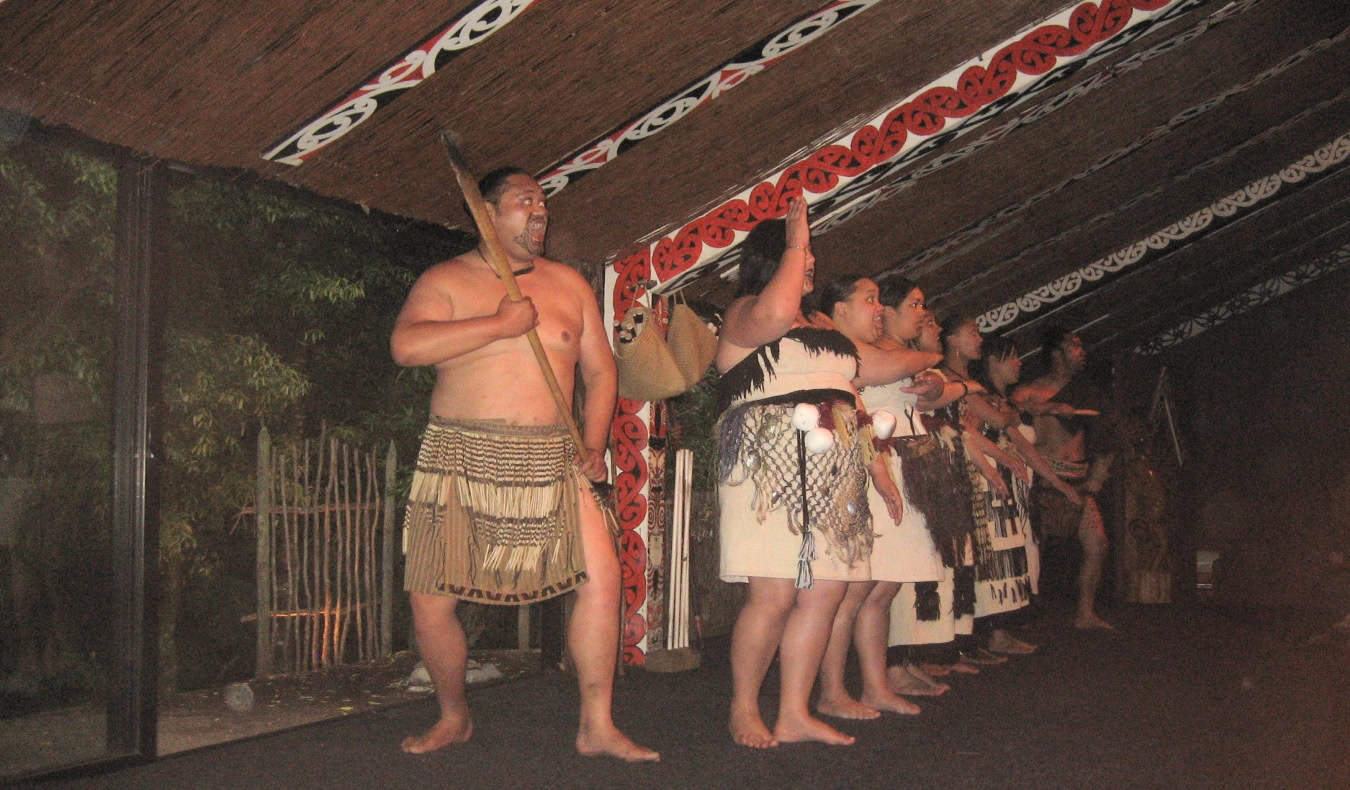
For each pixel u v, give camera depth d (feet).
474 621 19.33
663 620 15.90
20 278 14.80
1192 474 26.61
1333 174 24.43
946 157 16.05
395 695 14.17
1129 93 17.46
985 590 15.43
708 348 14.70
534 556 10.14
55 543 14.85
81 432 15.07
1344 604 22.70
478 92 11.05
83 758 9.80
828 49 12.78
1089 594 20.57
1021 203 19.83
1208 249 27.30
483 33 10.15
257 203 18.81
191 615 17.88
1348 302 35.17
